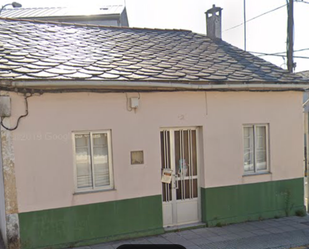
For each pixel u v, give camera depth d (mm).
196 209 7129
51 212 5727
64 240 5809
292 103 7859
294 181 7887
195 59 7855
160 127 6621
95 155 6184
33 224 5598
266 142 7676
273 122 7656
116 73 6090
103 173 6258
